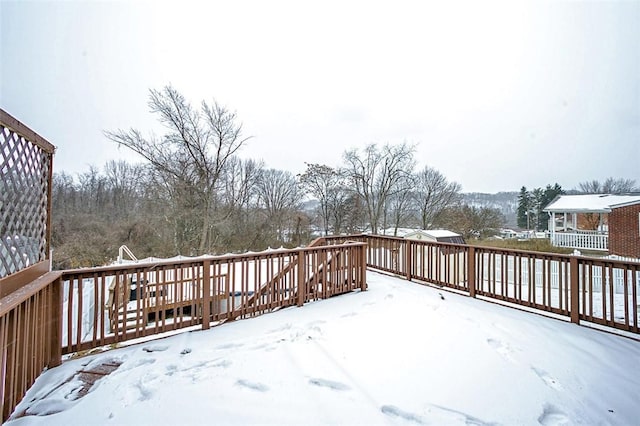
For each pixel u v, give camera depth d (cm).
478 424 203
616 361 294
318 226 2342
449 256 567
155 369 268
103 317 315
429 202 2581
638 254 1400
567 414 217
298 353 297
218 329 365
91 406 215
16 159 228
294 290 462
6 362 201
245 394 230
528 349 315
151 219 1570
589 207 1566
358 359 286
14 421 198
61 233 1612
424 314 408
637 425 207
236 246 1842
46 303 271
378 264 744
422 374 261
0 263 205
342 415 208
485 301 490
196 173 1580
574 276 402
